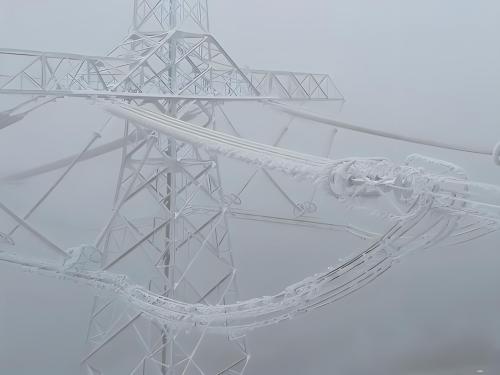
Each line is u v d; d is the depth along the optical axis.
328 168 10.45
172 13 20.19
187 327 17.95
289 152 12.21
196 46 19.92
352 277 13.34
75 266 18.67
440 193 10.29
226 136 13.97
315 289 13.65
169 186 20.30
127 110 16.91
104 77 20.48
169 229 20.42
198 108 22.14
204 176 22.64
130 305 19.47
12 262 19.27
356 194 10.27
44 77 16.58
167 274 20.30
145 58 18.72
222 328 17.44
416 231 11.16
